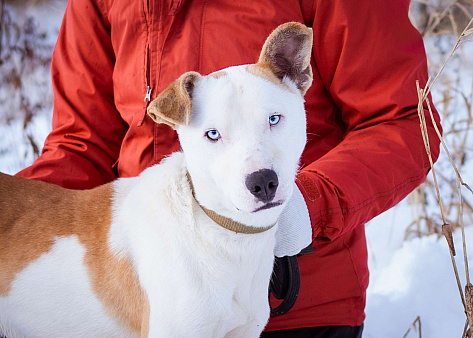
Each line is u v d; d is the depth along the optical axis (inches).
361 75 86.7
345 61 86.4
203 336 71.4
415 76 88.0
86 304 76.3
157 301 70.6
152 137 89.7
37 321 77.5
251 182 62.0
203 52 87.2
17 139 156.7
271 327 85.6
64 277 76.3
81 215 78.3
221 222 70.3
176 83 67.3
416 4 158.7
